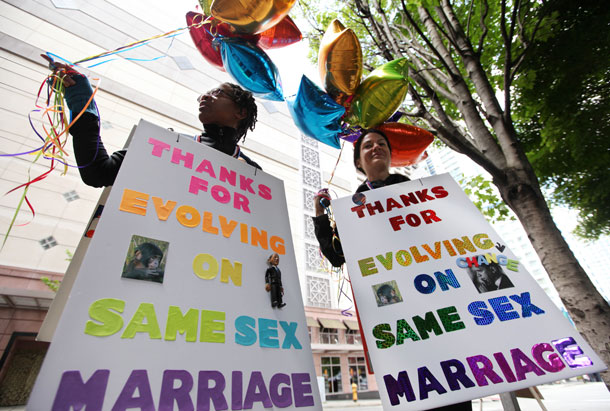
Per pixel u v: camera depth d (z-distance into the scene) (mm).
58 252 8070
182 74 13922
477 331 878
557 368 789
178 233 804
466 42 2502
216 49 1672
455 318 910
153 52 13555
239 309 781
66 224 8453
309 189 16078
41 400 471
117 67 12016
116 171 989
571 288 1568
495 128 2168
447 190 1317
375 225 1214
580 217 5895
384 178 1558
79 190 9039
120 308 618
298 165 16547
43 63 10227
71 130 929
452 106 4027
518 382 777
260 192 1125
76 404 493
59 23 11336
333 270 1632
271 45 1740
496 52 3627
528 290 955
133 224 741
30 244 7832
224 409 617
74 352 532
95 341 561
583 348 812
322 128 1702
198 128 12969
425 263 1063
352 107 1656
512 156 1995
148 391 563
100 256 650
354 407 8688
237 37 1479
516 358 817
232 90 1438
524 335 857
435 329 893
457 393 770
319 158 18062
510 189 1915
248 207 1036
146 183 837
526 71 3639
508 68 2146
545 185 5020
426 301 959
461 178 4172
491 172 2016
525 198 1845
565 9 3377
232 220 955
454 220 1194
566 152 4211
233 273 837
